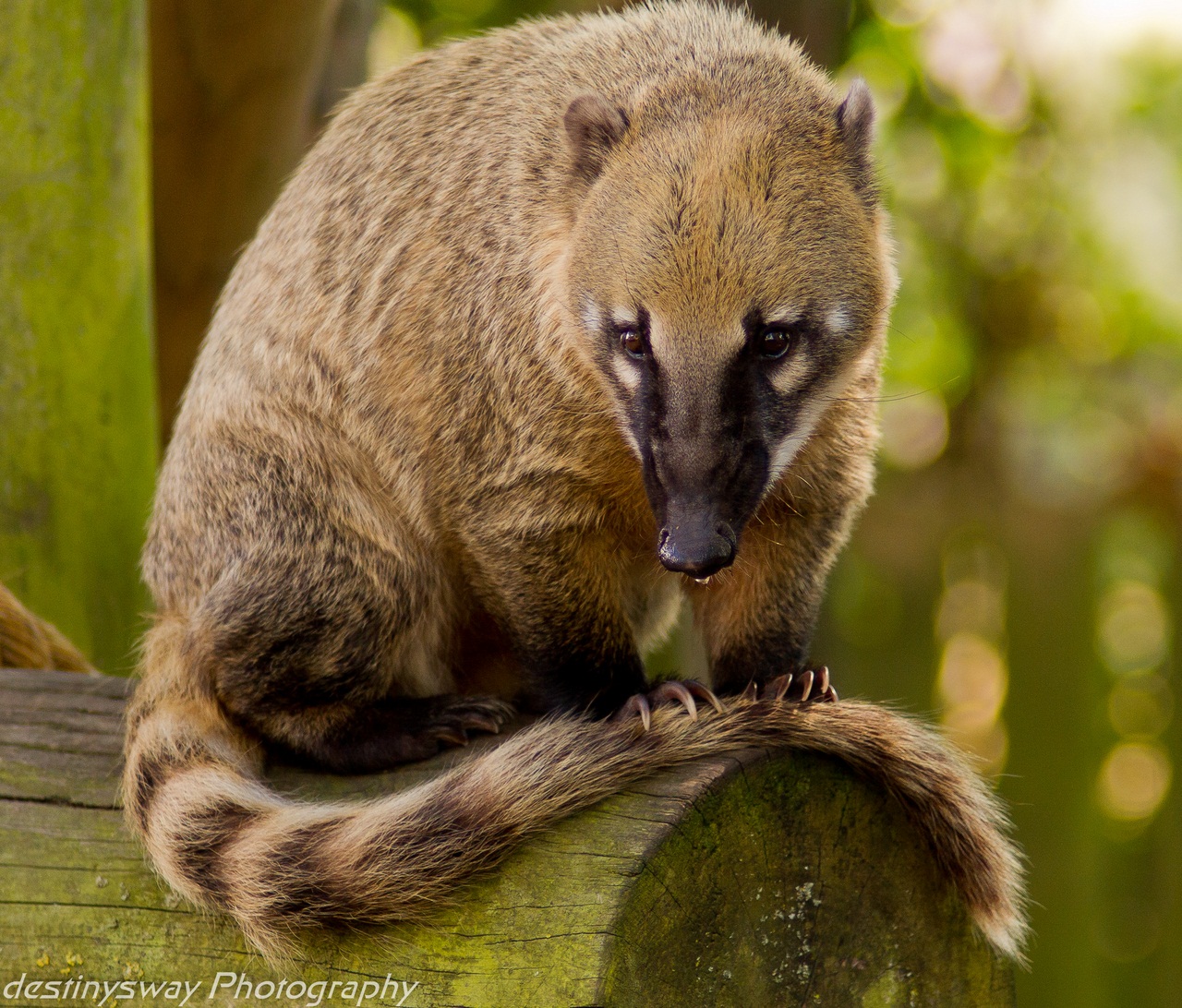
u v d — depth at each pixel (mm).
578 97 6590
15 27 9008
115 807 5969
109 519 9414
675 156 6281
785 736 5371
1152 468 17484
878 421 7441
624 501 6992
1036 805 15555
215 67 12125
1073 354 18438
